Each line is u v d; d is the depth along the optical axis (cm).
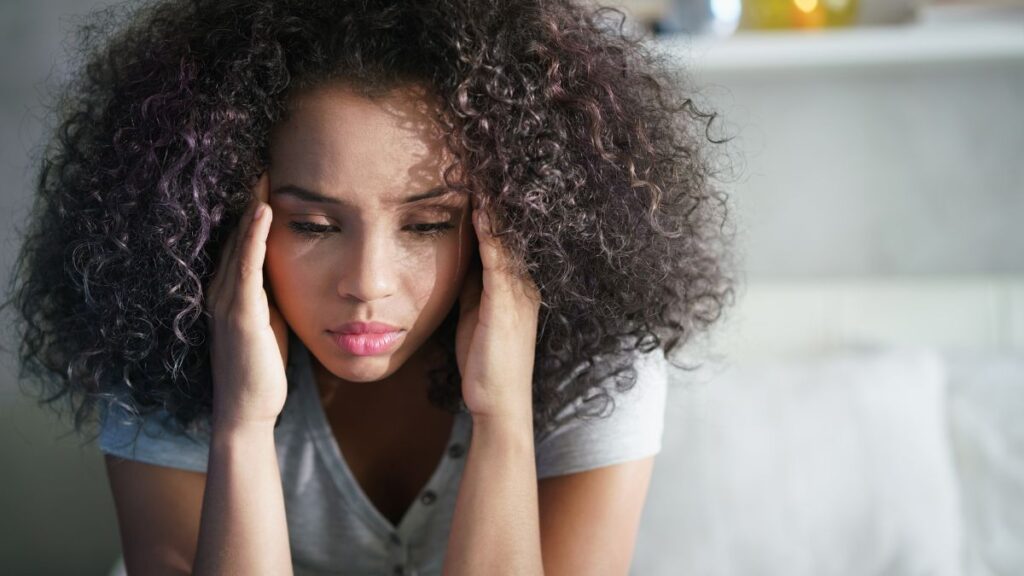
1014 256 193
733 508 155
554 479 98
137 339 85
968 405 168
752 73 192
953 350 180
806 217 195
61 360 98
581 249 85
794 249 196
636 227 87
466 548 85
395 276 80
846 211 195
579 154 83
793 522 154
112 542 205
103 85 90
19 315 102
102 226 84
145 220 81
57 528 204
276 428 99
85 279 84
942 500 156
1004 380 171
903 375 167
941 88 191
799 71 189
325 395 100
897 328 188
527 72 80
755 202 196
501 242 83
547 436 98
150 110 81
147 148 81
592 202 84
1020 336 186
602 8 94
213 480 84
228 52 79
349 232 80
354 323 81
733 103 191
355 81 75
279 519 85
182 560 95
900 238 194
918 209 193
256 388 84
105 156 84
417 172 77
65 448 202
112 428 97
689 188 94
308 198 78
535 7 81
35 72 197
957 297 187
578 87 83
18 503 202
